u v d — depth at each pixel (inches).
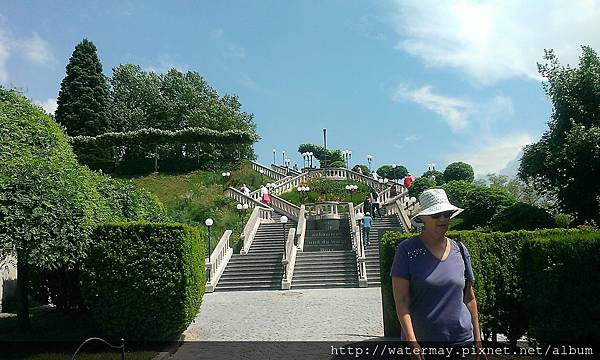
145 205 616.1
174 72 2797.7
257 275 909.8
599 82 840.9
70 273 512.1
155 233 432.5
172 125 2596.0
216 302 732.7
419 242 181.0
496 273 359.9
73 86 2191.2
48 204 399.5
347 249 1070.4
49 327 496.1
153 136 1955.0
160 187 1791.3
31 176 411.5
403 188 1782.7
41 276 576.1
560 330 283.0
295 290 831.1
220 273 912.3
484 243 367.6
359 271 867.4
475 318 185.9
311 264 930.7
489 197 937.5
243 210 1366.9
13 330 482.6
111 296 427.2
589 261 278.1
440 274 173.8
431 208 176.2
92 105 2196.1
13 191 397.1
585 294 277.7
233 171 1980.8
